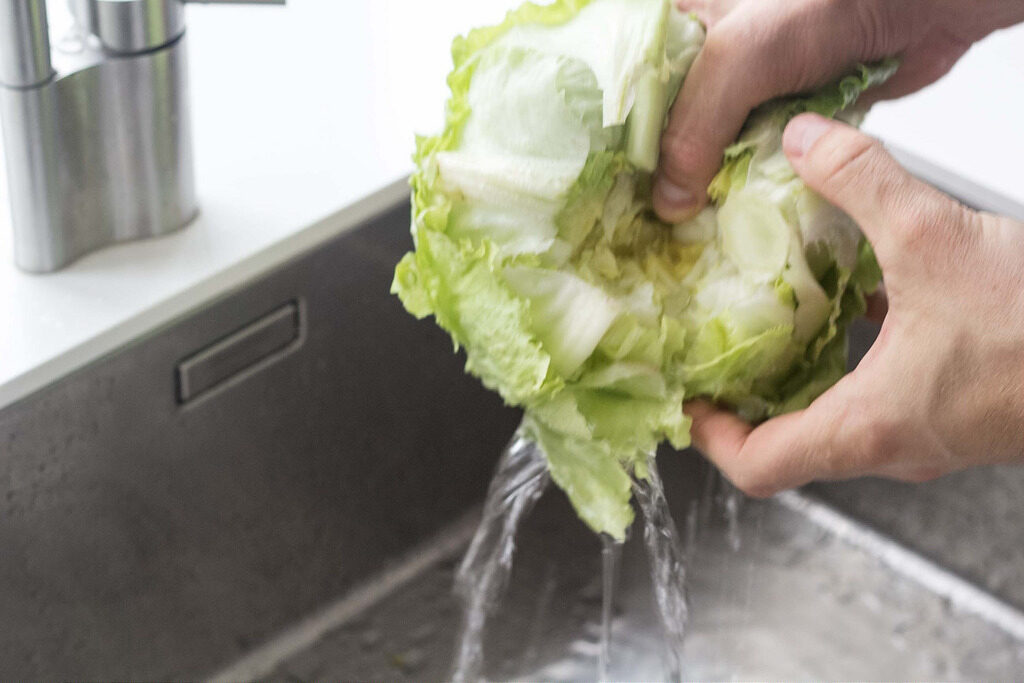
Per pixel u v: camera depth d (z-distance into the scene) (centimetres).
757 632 99
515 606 98
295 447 90
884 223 60
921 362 60
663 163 66
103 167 79
